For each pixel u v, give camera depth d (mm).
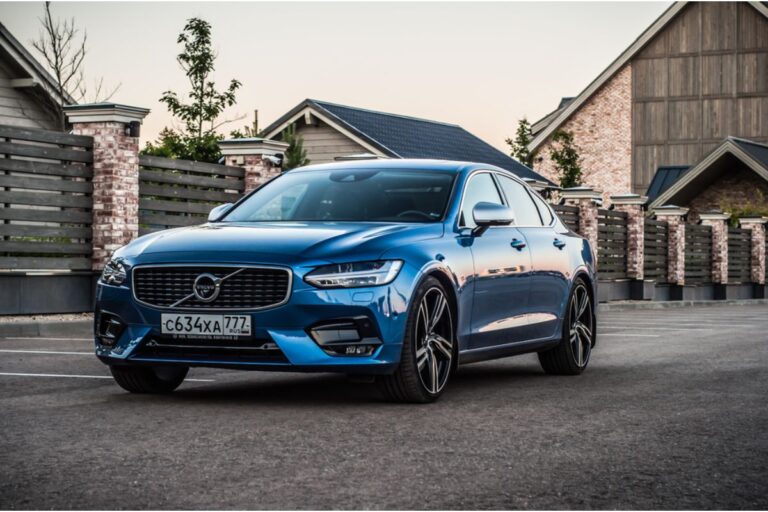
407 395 6133
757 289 35375
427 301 6219
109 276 6129
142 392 6586
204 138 22812
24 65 20344
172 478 4098
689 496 3945
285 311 5734
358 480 4105
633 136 47531
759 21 45500
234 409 5887
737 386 7309
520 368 8648
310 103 30109
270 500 3770
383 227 6324
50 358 8844
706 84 46344
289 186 7250
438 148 32344
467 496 3871
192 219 15195
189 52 22828
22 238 14648
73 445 4750
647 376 7988
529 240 7562
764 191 39000
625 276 26141
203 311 5824
